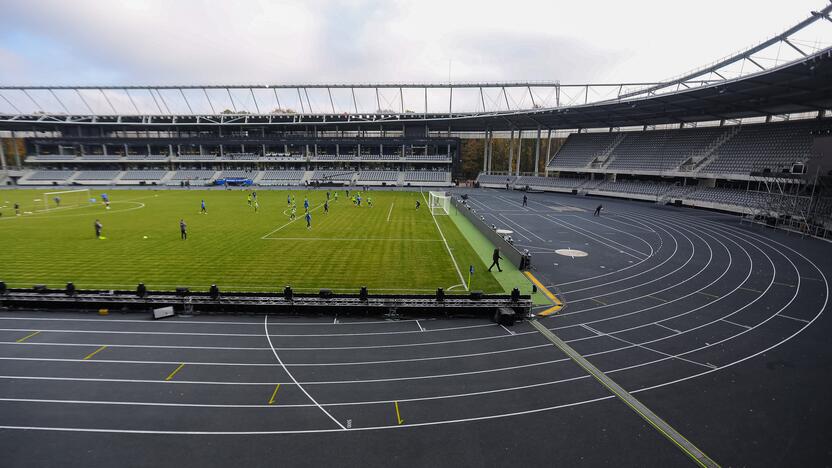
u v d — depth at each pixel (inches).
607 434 347.3
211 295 607.8
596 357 482.9
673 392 410.3
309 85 3228.3
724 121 2265.0
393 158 3400.6
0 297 608.7
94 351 489.1
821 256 984.3
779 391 412.2
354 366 458.3
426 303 601.6
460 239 1157.1
